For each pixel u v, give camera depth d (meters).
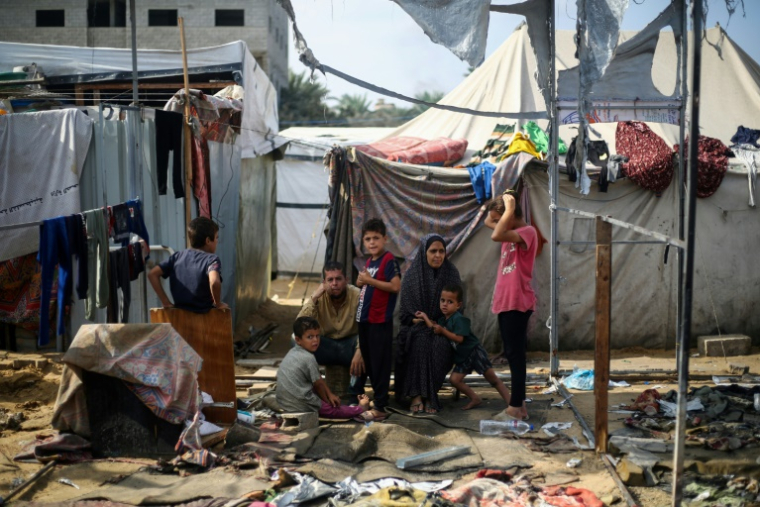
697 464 4.88
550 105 7.14
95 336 5.12
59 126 7.54
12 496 4.43
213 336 5.73
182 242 8.53
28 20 28.55
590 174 9.20
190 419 5.18
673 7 6.89
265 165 13.40
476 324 9.27
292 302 14.01
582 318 9.38
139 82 11.91
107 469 4.92
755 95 10.56
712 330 9.56
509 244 6.07
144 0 29.36
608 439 5.44
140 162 7.76
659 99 7.15
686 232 3.84
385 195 9.00
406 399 6.77
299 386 6.01
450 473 4.95
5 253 7.56
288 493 4.43
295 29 5.80
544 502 4.37
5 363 7.18
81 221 5.98
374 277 6.28
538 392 7.24
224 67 11.45
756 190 9.48
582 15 6.16
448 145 9.70
